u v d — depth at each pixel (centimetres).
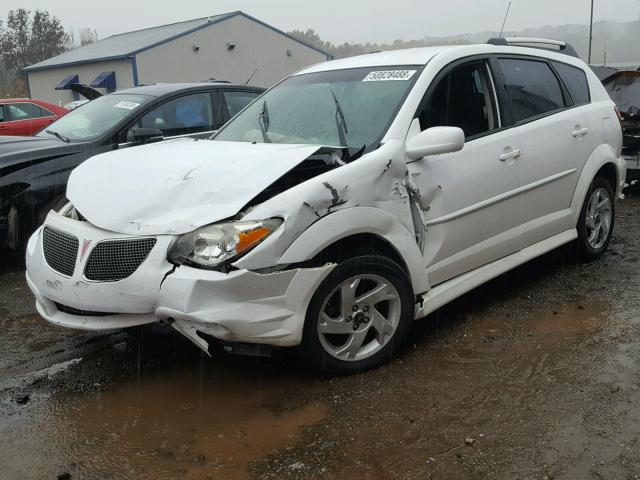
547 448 272
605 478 251
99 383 351
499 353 367
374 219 335
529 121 446
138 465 273
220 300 293
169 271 298
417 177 361
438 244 376
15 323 451
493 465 262
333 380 340
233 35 3369
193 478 262
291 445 283
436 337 394
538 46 542
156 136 617
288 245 303
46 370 370
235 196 307
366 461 269
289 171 319
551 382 330
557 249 543
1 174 559
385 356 352
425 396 320
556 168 459
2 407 327
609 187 534
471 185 390
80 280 315
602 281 487
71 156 591
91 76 3294
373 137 365
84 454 282
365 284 345
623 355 358
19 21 5747
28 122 1348
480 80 426
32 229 575
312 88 436
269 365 363
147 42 3177
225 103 722
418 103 379
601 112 518
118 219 313
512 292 471
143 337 405
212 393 333
